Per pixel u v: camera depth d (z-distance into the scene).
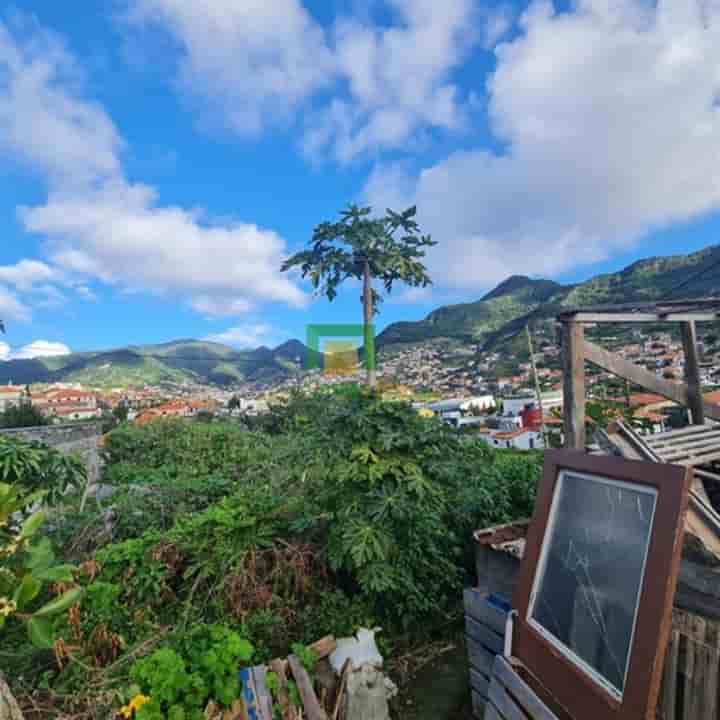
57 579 2.30
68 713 2.45
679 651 1.84
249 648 2.67
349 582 3.76
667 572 1.54
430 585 3.56
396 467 3.35
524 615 2.20
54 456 4.23
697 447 3.13
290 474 5.02
